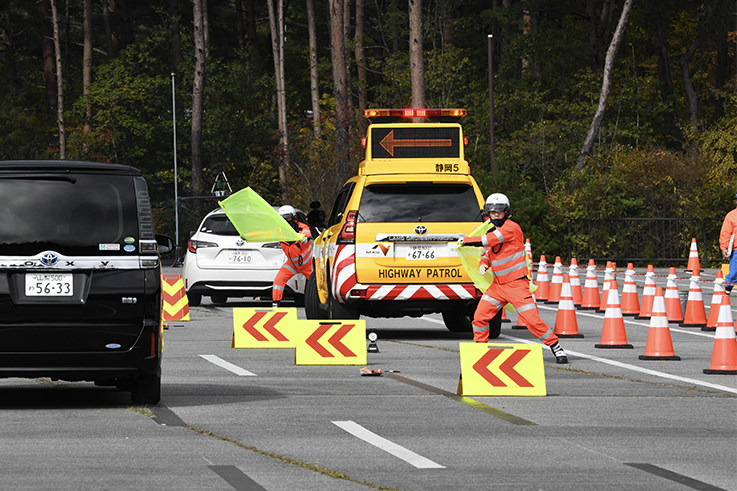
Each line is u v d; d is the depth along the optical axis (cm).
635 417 2172
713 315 4138
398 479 1592
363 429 2014
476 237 3033
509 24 15188
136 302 2195
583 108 13225
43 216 2181
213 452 1791
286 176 11425
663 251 9325
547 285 5709
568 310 3866
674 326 4341
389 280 3575
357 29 15162
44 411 2234
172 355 3350
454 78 14088
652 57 13962
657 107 13712
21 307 2148
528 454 1786
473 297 3578
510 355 2481
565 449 1833
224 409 2252
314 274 4078
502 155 11312
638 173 9456
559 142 12288
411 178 3619
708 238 9369
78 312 2169
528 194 9506
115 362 2188
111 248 2197
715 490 1531
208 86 15662
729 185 9512
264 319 3594
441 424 2077
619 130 12988
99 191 2214
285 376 2825
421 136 4053
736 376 2845
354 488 1531
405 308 3588
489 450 1817
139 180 2244
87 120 15375
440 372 2894
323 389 2569
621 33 11000
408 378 2773
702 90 15588
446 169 3644
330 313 3691
